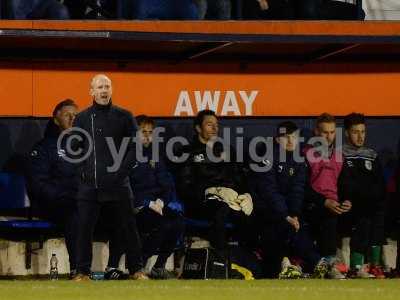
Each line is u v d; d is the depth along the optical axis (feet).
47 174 133.49
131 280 119.65
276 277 137.69
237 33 140.15
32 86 145.28
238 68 151.94
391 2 165.99
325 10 158.71
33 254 139.85
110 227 132.05
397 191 147.43
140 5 148.66
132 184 134.10
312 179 140.97
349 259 147.74
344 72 154.92
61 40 137.69
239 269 133.90
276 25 141.18
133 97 148.66
